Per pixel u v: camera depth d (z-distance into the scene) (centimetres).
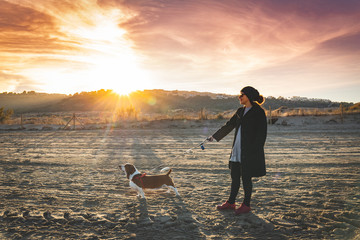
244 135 422
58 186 593
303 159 872
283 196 512
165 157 941
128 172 525
